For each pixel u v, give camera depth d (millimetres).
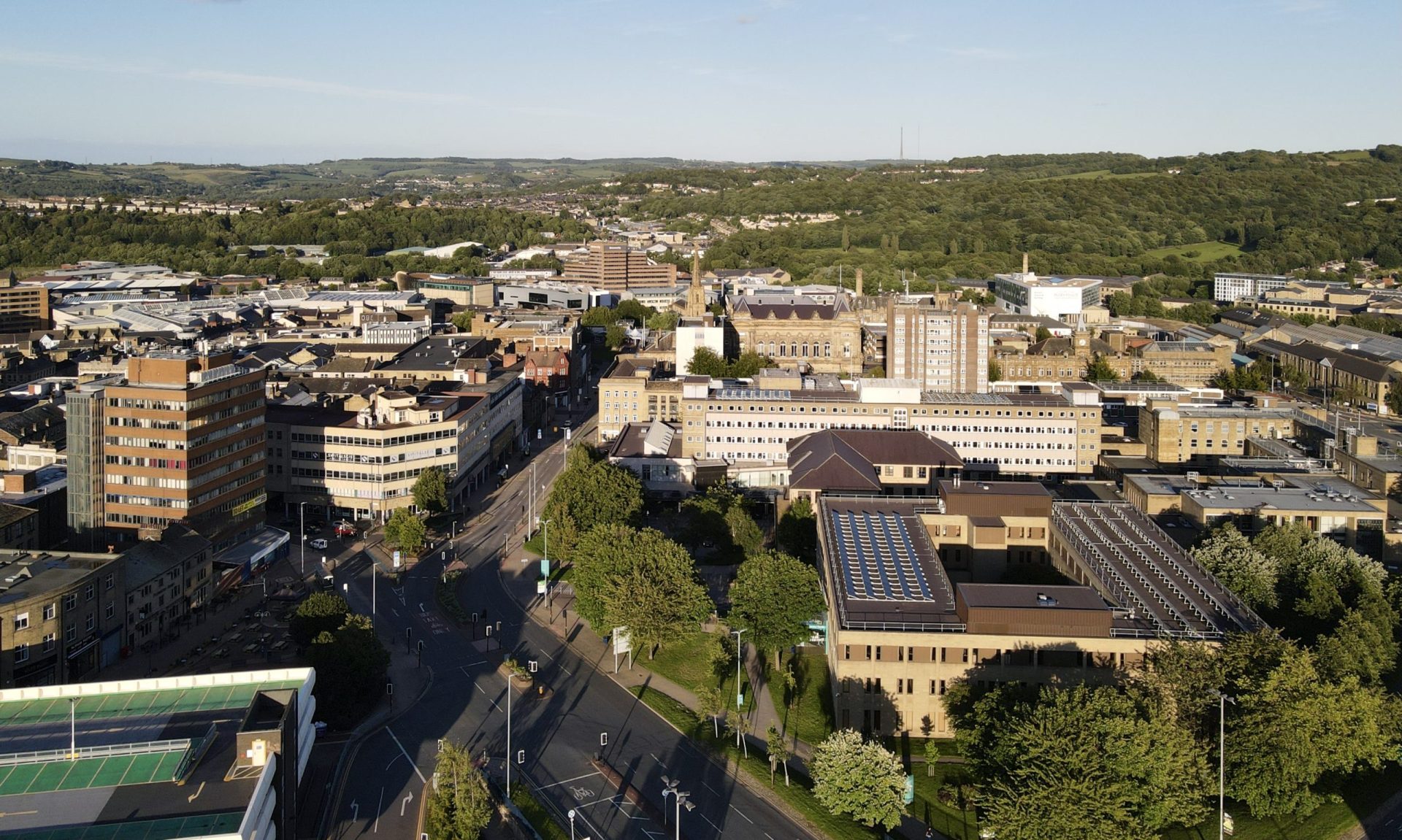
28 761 135125
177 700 153500
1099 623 184125
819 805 169000
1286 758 157125
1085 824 142250
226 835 120000
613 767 179625
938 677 187125
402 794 170250
